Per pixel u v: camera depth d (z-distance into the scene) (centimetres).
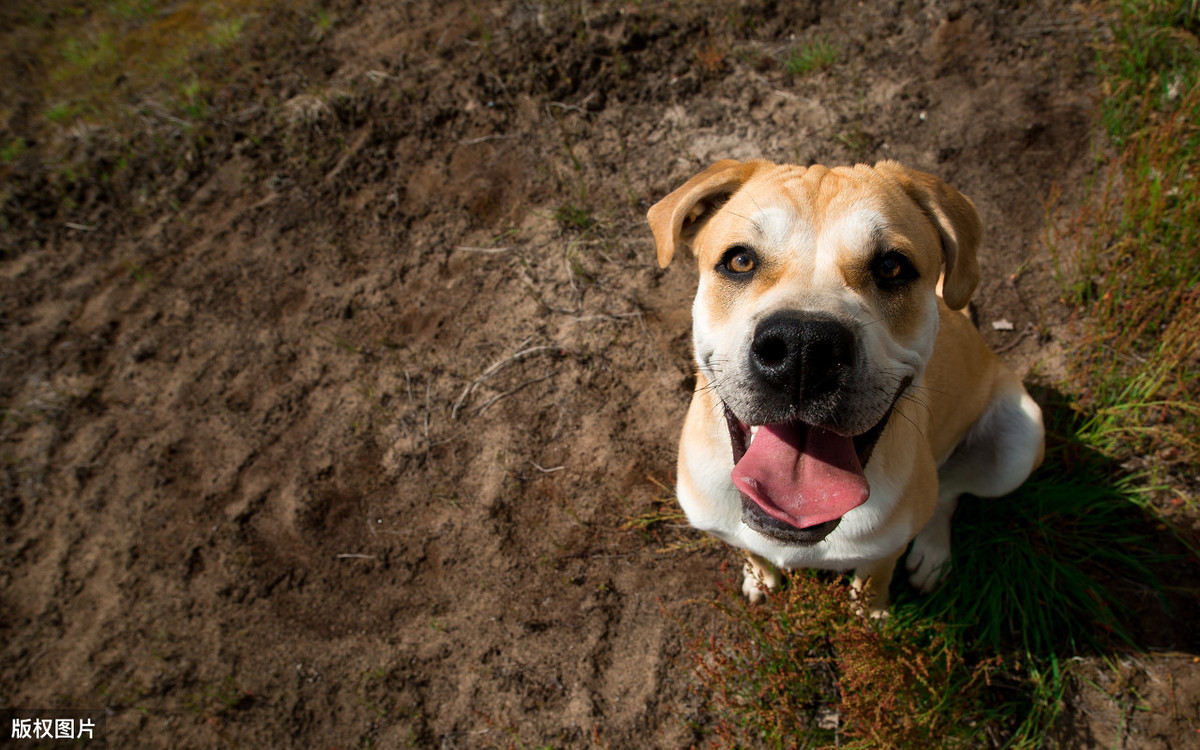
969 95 91
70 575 78
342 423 82
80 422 88
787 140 92
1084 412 70
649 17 105
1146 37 87
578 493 75
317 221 100
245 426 84
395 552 74
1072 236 79
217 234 102
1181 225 73
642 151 96
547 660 67
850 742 59
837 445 50
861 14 101
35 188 111
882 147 89
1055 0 95
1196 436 66
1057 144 85
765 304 46
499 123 103
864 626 56
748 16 104
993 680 61
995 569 64
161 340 93
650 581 70
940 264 53
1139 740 58
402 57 111
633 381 80
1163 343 69
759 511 50
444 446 79
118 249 104
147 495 81
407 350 86
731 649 65
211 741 68
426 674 69
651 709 64
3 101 129
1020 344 76
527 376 82
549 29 107
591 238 90
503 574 72
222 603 74
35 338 96
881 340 47
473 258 92
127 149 112
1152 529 66
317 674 70
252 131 109
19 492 84
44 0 152
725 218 53
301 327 90
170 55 128
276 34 123
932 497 58
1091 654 61
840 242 48
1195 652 60
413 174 101
